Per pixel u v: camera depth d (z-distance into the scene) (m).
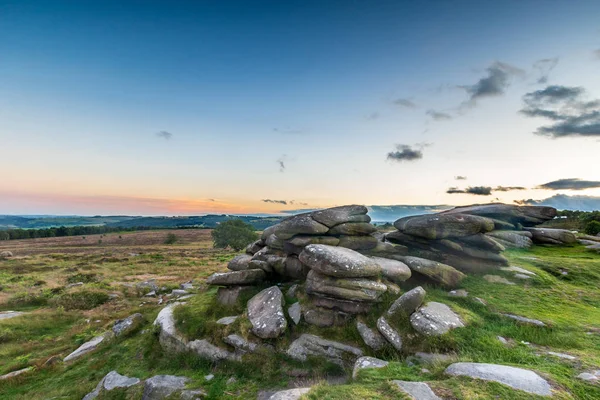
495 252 17.89
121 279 37.97
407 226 18.64
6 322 21.50
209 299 18.78
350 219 18.69
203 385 11.64
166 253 71.75
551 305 13.73
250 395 10.75
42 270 45.94
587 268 18.69
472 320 11.93
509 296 14.60
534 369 7.93
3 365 16.62
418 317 11.70
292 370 11.85
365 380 8.38
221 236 76.31
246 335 13.40
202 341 14.17
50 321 22.89
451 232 17.58
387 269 15.09
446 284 15.25
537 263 19.70
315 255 14.38
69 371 15.18
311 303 14.49
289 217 20.28
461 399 6.63
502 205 26.89
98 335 19.31
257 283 17.70
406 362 10.45
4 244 101.19
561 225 54.22
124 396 11.84
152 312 22.47
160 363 14.26
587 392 6.77
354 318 13.16
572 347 9.88
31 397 13.12
